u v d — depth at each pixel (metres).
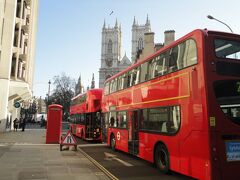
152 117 12.02
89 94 25.64
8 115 37.56
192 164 8.77
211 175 7.82
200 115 8.40
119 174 10.92
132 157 15.68
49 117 22.12
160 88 11.33
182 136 9.43
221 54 8.69
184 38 9.76
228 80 8.52
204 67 8.44
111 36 159.62
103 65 158.50
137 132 13.77
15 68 35.66
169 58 10.73
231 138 8.16
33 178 9.52
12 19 33.69
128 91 15.39
